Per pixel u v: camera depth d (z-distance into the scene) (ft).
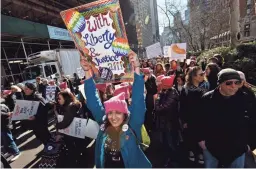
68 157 13.88
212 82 13.56
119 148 7.59
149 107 17.98
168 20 91.09
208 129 9.06
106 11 9.56
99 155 8.02
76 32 9.86
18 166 16.87
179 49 33.99
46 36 63.67
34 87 17.21
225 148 8.75
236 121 8.55
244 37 112.37
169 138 13.96
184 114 12.39
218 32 84.53
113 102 7.63
